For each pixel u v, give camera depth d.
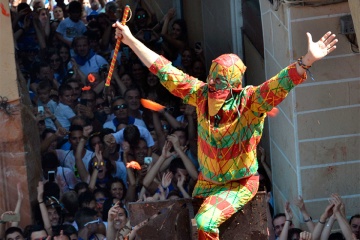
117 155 28.81
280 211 27.14
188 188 27.42
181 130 29.30
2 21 27.06
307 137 25.12
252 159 13.73
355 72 24.89
